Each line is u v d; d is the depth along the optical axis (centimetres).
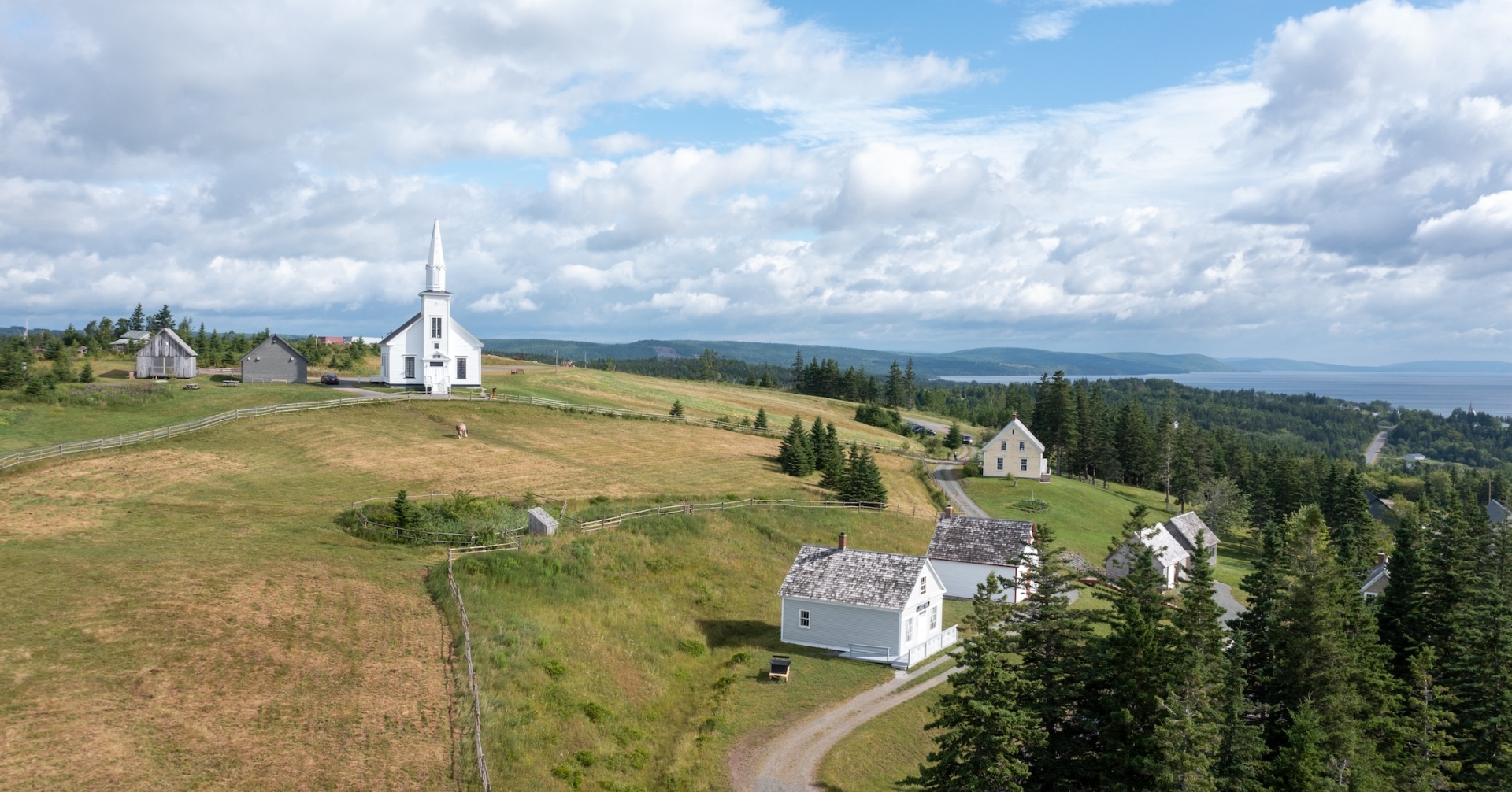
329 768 2819
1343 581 5231
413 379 10269
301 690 3281
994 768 3219
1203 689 3575
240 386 9675
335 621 3934
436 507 5772
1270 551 5022
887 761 3947
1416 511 9412
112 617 3609
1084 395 14375
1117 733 3525
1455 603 5575
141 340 13488
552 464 7919
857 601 5288
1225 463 14750
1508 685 4903
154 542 4756
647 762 3678
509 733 3341
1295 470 12181
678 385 16688
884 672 5016
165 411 8112
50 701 2909
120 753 2692
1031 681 3784
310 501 5953
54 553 4412
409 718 3238
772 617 5797
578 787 3244
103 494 5672
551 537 5728
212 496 5856
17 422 7306
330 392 9444
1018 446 11450
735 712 4297
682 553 6278
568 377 14000
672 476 8281
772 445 10881
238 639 3578
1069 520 9575
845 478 8669
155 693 3073
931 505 9462
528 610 4634
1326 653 4334
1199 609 3791
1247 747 3741
